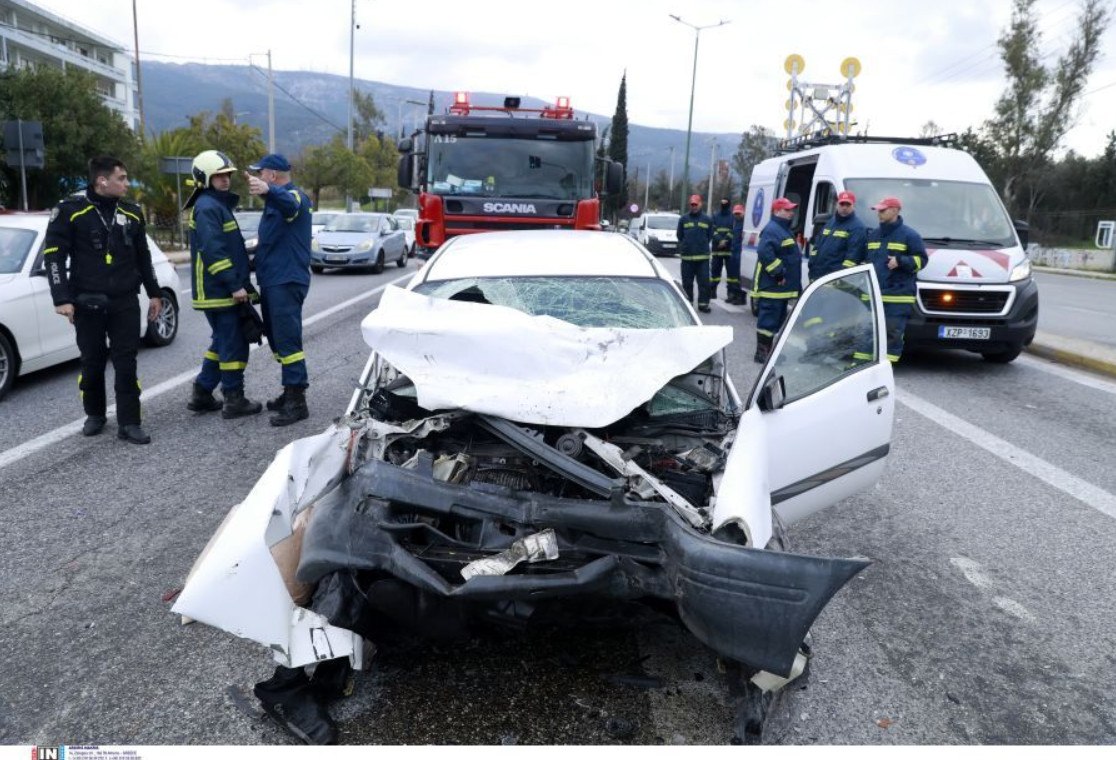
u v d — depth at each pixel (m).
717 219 14.61
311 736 2.84
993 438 6.55
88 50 71.19
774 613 2.51
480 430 3.44
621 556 2.77
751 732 2.86
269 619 2.76
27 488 5.06
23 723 2.94
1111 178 46.09
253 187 5.80
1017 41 42.00
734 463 3.06
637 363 3.38
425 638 3.17
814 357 3.68
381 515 2.85
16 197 24.33
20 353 7.18
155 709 3.02
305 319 11.66
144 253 5.93
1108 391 8.38
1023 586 4.08
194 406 6.70
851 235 8.27
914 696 3.17
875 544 4.56
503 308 3.69
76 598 3.79
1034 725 3.01
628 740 2.87
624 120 74.88
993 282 8.78
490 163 11.05
